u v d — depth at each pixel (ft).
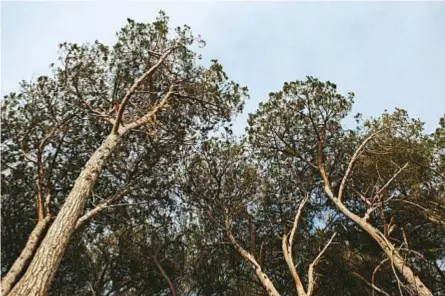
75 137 35.35
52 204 34.17
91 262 40.01
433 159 41.04
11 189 33.47
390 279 41.96
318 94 43.62
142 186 38.14
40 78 33.88
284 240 37.22
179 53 37.70
